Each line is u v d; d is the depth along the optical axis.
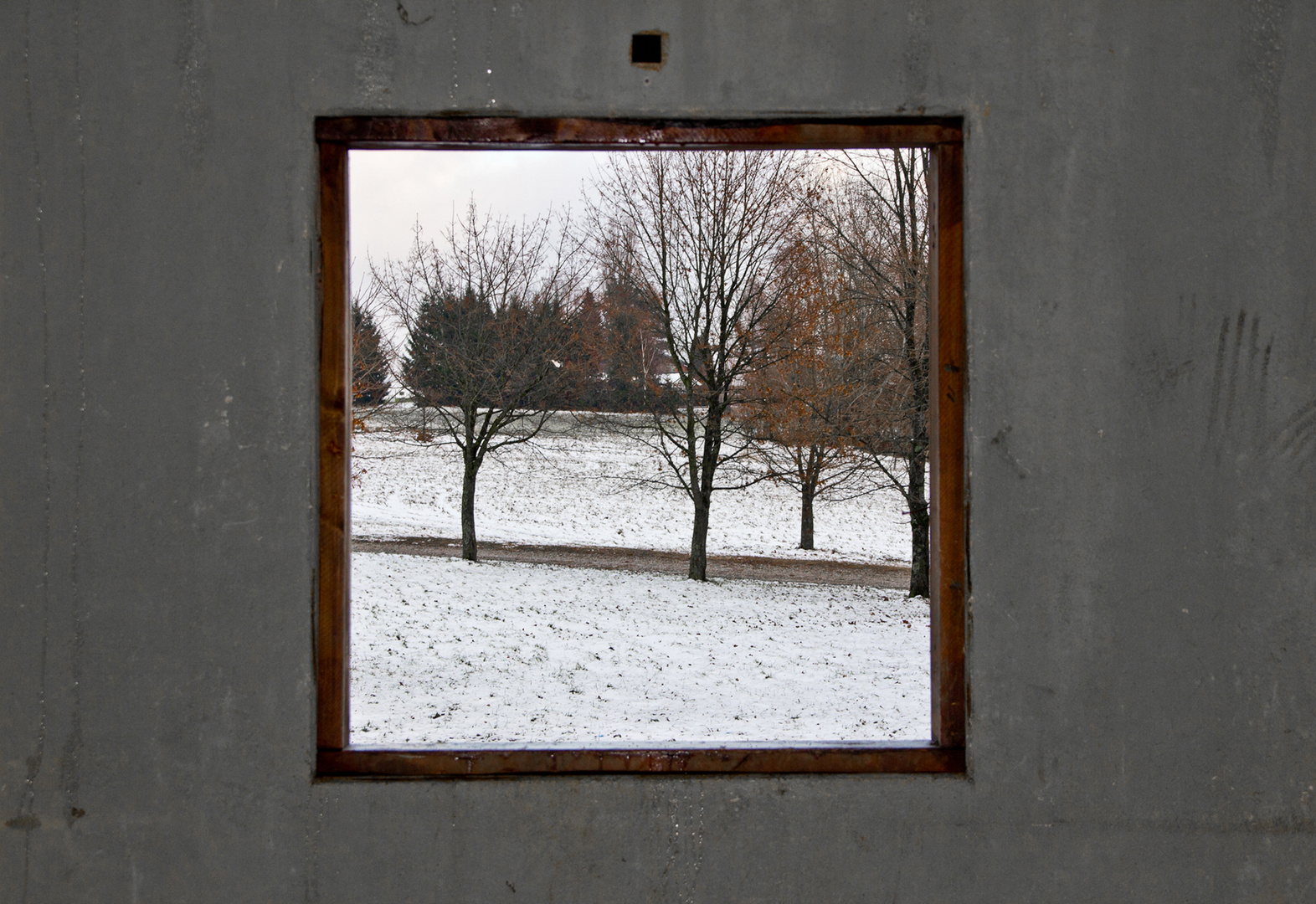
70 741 2.15
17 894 2.15
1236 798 2.21
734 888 2.19
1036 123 2.21
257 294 2.18
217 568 2.17
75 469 2.16
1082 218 2.21
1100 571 2.21
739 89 2.20
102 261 2.16
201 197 2.17
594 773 2.19
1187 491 2.22
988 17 2.21
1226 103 2.22
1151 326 2.21
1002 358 2.21
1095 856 2.20
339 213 2.23
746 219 17.80
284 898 2.16
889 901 2.19
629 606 15.95
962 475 2.27
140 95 2.16
